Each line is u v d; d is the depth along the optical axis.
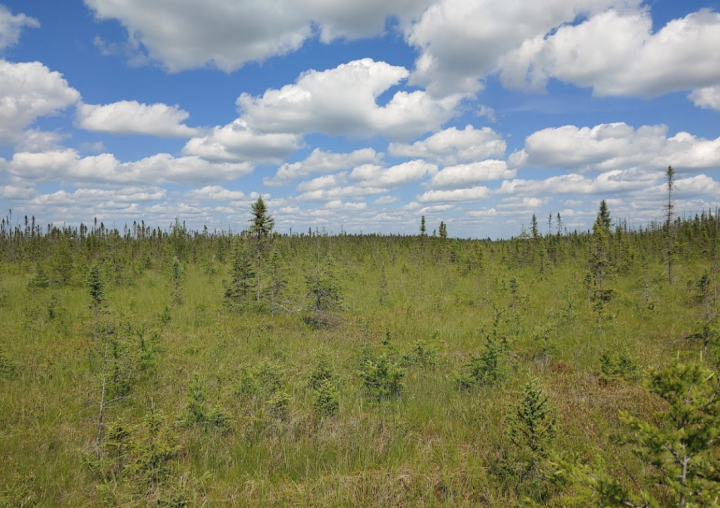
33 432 5.83
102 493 4.31
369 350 9.34
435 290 22.25
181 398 7.13
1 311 14.59
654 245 36.84
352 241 60.12
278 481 4.78
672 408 2.89
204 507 4.20
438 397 7.13
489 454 5.11
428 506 4.21
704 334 8.89
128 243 48.28
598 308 12.86
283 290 17.02
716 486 2.55
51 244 43.28
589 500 3.01
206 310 15.53
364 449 5.33
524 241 39.19
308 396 7.16
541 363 8.77
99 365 8.29
